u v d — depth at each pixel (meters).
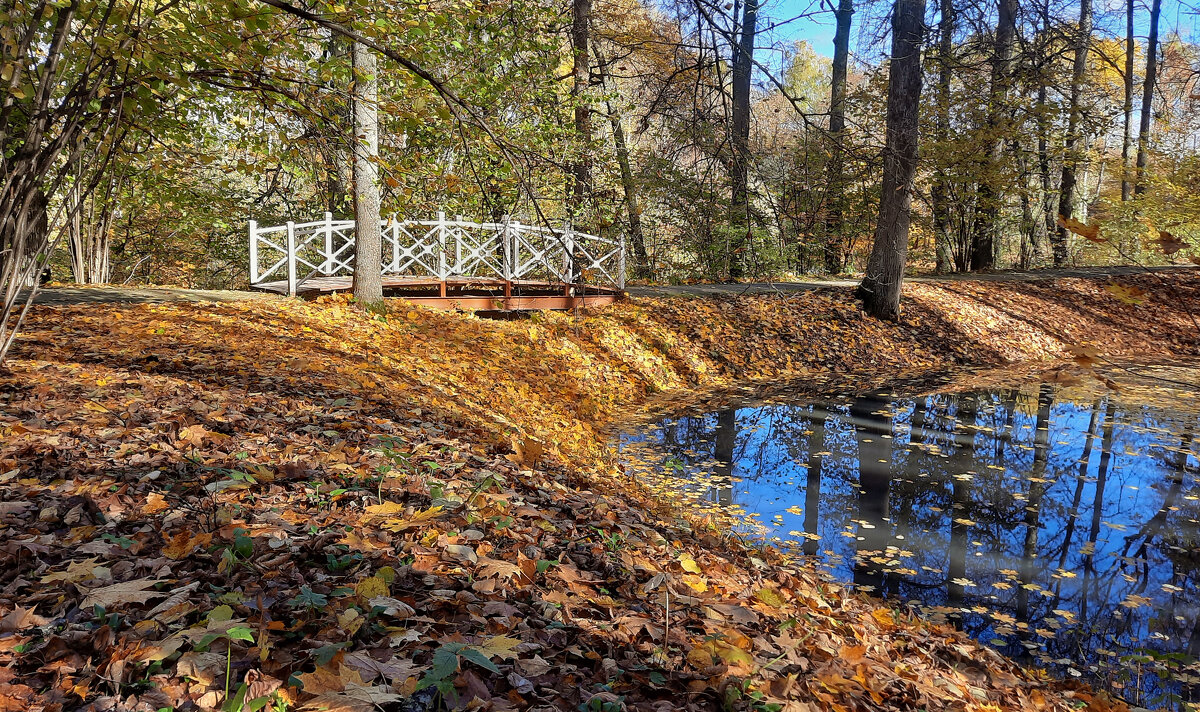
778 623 3.02
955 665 3.57
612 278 13.40
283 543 2.79
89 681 1.86
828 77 30.62
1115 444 8.37
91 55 3.29
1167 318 16.44
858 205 18.12
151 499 3.14
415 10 3.93
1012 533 5.87
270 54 3.88
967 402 10.42
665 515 5.25
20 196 3.26
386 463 4.00
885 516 6.18
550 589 2.80
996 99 17.09
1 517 2.83
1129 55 21.11
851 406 10.17
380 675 1.97
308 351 7.38
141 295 9.78
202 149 9.34
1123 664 4.02
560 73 15.75
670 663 2.39
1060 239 20.77
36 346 6.30
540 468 5.25
